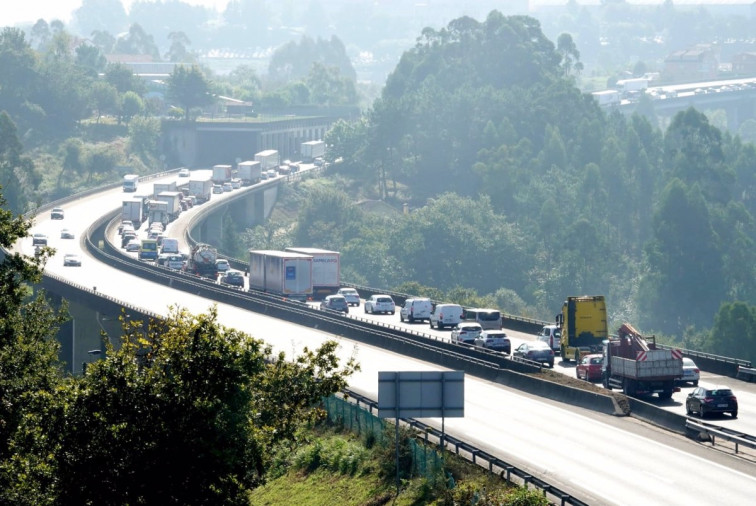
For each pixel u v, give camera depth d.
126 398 82.81
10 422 98.75
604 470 113.62
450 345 197.00
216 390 83.69
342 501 114.38
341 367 184.25
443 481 103.88
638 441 129.00
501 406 153.88
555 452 122.44
